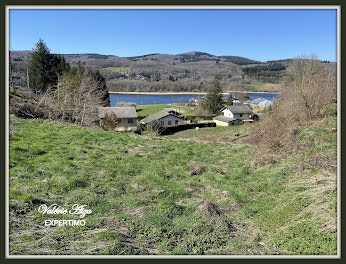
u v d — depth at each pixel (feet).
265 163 32.40
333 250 14.24
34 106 64.80
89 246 14.70
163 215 18.99
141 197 22.18
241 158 36.58
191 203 21.56
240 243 16.22
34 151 28.86
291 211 19.53
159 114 151.43
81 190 22.07
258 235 17.29
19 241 14.70
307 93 60.80
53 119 61.67
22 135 35.22
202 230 17.42
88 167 27.32
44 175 23.63
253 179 28.12
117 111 115.85
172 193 23.31
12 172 22.89
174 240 16.08
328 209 17.93
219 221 18.63
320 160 28.09
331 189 20.44
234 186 26.32
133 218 18.30
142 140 45.70
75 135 40.81
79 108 78.74
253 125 69.77
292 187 23.89
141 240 15.84
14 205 17.74
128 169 28.30
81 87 83.87
